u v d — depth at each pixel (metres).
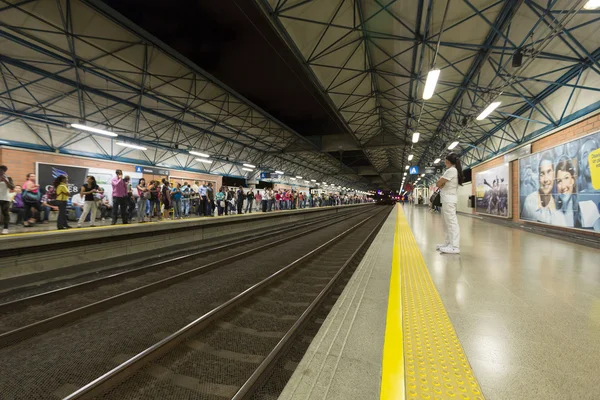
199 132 17.80
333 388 1.54
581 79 7.04
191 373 2.37
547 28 5.99
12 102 10.83
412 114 13.83
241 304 3.92
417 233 8.45
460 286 3.17
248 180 28.22
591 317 2.32
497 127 12.34
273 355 2.34
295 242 10.05
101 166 15.48
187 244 9.20
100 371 2.43
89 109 12.48
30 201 9.25
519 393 1.42
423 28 6.88
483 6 5.92
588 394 1.40
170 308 3.81
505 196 11.76
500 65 7.59
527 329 2.12
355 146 22.38
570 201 7.38
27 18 7.20
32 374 2.39
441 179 5.25
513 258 4.66
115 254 6.98
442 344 1.93
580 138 7.01
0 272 4.94
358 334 2.16
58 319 3.29
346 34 7.72
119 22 7.64
